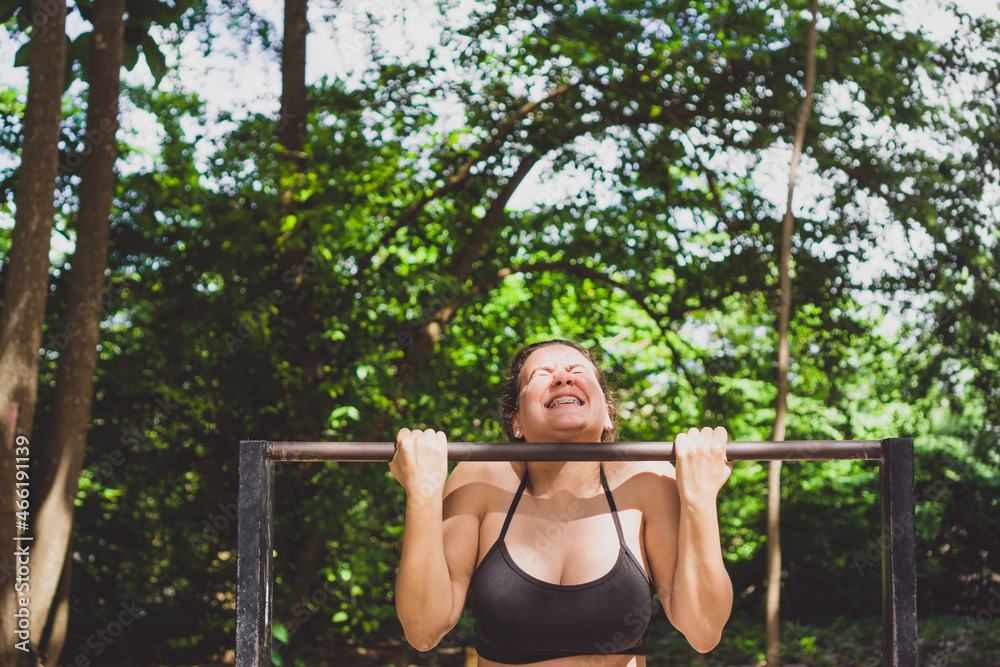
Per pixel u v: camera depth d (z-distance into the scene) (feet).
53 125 13.65
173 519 24.08
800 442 5.71
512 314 26.71
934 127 23.44
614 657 6.06
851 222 24.63
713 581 5.66
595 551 6.07
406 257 27.40
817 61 22.50
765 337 28.63
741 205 25.25
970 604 29.73
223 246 21.66
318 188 21.56
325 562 23.70
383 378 21.98
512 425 7.29
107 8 15.20
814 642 25.49
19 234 13.32
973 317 24.31
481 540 6.32
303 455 5.79
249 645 5.33
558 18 22.88
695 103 23.79
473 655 16.40
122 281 22.07
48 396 22.13
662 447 5.76
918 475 28.45
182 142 21.54
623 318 31.19
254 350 22.58
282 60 22.99
